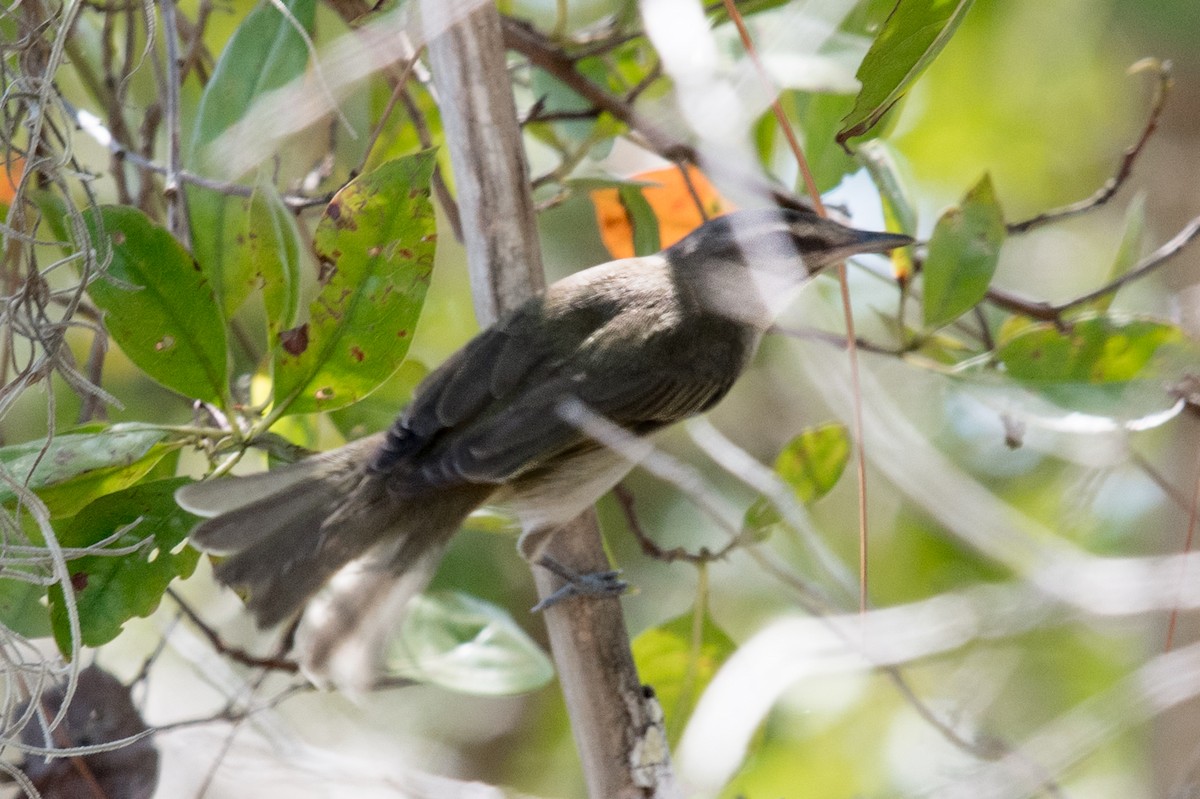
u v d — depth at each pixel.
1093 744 7.23
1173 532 12.38
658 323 9.84
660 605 13.58
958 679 10.23
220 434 8.26
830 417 13.71
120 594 7.96
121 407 7.86
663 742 8.65
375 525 8.78
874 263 11.30
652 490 13.98
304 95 9.05
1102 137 15.72
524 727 14.34
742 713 7.50
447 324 13.98
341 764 9.10
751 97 9.66
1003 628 7.37
